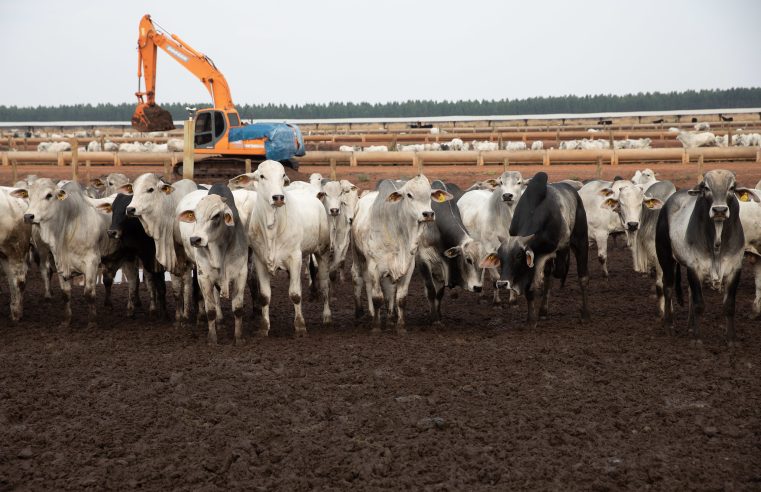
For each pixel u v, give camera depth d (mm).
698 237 10805
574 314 13812
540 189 12227
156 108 32781
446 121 95000
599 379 9438
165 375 9953
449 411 8375
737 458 7000
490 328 12828
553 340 11594
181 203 12648
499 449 7273
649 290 16078
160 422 8148
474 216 14656
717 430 7664
